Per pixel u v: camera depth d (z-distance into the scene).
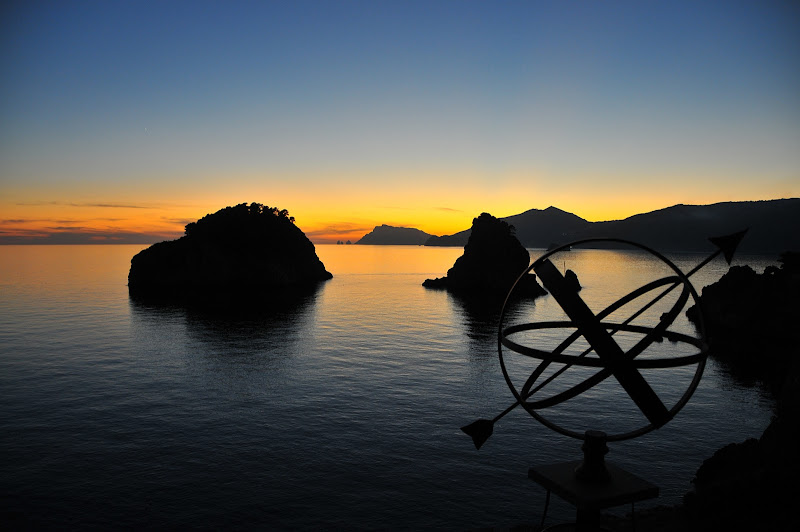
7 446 56.22
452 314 180.00
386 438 59.16
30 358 105.75
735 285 128.25
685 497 24.66
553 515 40.44
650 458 51.31
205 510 41.41
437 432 61.31
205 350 116.19
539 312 186.12
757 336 117.81
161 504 42.47
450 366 101.69
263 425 64.38
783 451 28.80
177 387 84.12
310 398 77.56
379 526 38.84
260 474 48.69
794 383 37.69
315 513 40.91
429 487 45.66
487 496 43.84
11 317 162.88
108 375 92.06
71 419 66.50
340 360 106.56
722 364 95.44
